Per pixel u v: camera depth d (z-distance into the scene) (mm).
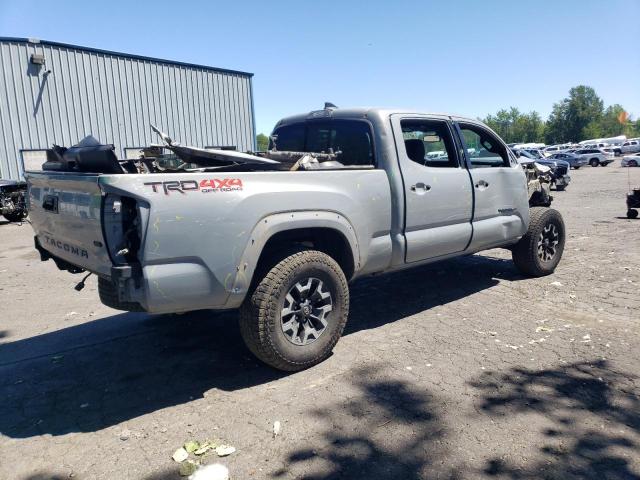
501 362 4031
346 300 4152
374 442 2990
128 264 3234
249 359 4273
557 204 15625
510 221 6012
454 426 3131
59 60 19203
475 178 5496
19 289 6988
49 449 3051
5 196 14797
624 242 8852
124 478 2746
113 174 3281
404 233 4781
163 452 2975
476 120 5906
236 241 3496
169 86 22359
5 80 18141
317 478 2684
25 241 11586
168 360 4320
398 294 6012
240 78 24984
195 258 3354
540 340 4461
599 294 5754
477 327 4836
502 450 2877
